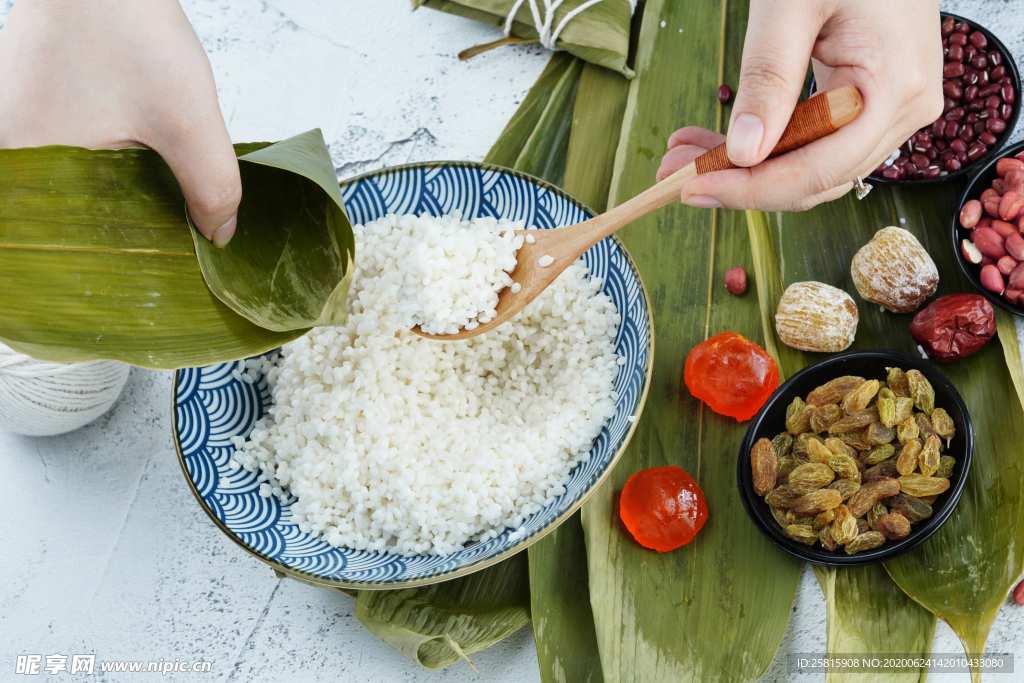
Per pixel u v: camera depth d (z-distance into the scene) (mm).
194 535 622
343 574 545
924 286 602
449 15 732
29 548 622
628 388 570
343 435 580
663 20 695
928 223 632
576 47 683
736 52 682
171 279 521
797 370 615
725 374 592
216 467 581
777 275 632
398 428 581
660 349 627
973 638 549
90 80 518
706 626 571
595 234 567
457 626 577
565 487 576
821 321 600
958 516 576
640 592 580
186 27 529
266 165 550
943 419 567
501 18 703
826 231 636
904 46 525
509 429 594
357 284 615
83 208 512
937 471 564
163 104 516
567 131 680
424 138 696
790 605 572
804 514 567
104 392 622
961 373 603
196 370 585
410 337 601
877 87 526
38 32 516
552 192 606
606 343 599
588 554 587
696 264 640
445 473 573
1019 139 646
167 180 529
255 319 522
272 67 725
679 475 583
